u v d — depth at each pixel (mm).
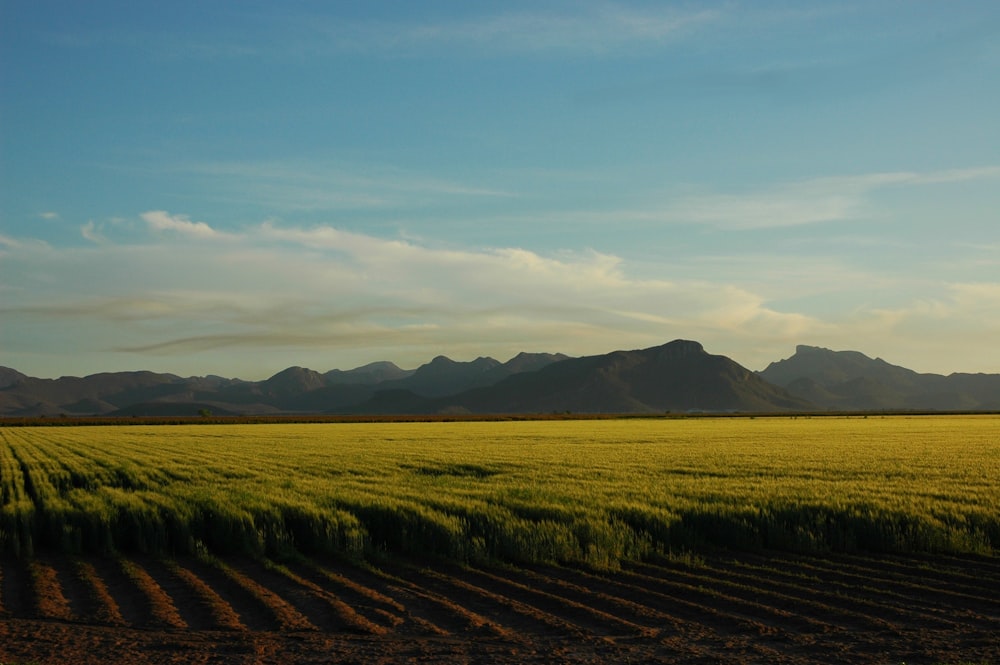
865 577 14195
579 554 15695
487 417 142500
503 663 9484
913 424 89438
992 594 12852
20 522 18406
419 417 142125
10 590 13773
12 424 110000
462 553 15859
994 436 58625
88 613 12062
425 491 22328
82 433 76125
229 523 17531
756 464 32906
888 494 21156
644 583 13875
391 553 16859
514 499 20359
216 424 108250
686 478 26688
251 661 9539
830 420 111625
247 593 13289
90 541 17672
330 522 17422
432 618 11680
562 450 43656
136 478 27797
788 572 14680
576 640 10484
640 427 86812
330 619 11609
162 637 10578
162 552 16922
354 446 49188
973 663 9297
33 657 9656
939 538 16562
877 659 9547
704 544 17453
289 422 116688
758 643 10289
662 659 9633
